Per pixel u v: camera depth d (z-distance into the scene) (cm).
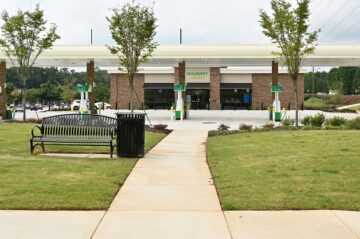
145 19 2256
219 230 546
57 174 866
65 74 10656
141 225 566
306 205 644
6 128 1958
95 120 1278
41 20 2488
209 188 786
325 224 566
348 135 1490
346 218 589
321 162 969
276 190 735
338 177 823
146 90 5841
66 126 1270
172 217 602
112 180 823
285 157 1064
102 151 1286
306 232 538
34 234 528
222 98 5878
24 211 618
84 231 540
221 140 1577
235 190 740
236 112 4534
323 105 6594
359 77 8819
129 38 2256
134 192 751
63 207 633
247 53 2869
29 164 980
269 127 2120
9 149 1287
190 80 5709
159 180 859
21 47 2461
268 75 5788
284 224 568
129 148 1160
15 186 750
